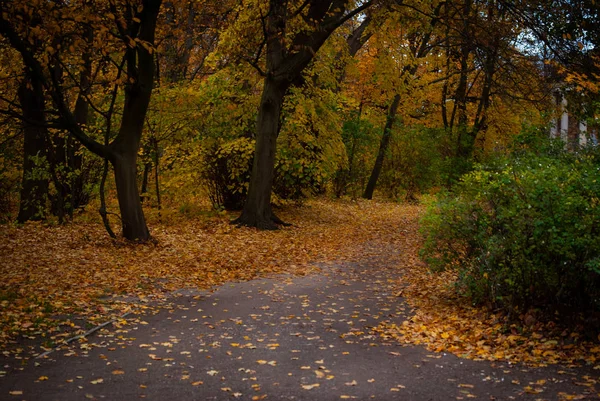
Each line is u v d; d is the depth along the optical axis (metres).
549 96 18.34
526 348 6.81
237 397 5.30
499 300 8.13
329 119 21.09
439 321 8.17
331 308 9.09
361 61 30.23
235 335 7.48
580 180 7.64
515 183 8.18
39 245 13.44
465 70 26.91
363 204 28.11
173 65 24.89
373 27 20.94
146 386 5.54
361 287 10.83
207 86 20.17
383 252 15.06
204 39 27.19
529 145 15.06
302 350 6.89
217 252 13.87
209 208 20.97
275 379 5.82
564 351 6.61
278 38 17.84
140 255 12.97
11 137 16.81
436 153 27.53
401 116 32.41
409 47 29.05
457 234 9.02
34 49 13.96
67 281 10.12
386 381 5.79
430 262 9.30
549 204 7.36
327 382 5.75
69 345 6.80
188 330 7.66
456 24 19.70
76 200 18.89
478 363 6.38
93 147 13.76
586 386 5.56
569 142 14.07
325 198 28.55
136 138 14.33
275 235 17.00
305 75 20.83
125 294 9.60
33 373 5.80
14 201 21.05
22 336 7.01
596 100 13.68
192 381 5.71
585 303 7.37
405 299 9.77
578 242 6.87
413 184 30.83
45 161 16.48
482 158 25.00
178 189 19.66
